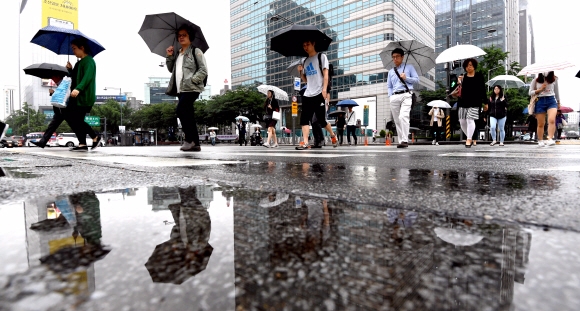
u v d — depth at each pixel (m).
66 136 28.84
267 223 0.70
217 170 2.04
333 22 48.75
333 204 0.92
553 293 0.34
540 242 0.54
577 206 0.86
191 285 0.37
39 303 0.32
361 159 3.14
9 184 1.37
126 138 41.84
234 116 45.56
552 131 7.83
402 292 0.36
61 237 0.58
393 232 0.62
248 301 0.33
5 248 0.51
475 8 83.19
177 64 5.63
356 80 46.06
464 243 0.54
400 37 44.72
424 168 2.12
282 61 55.06
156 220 0.73
